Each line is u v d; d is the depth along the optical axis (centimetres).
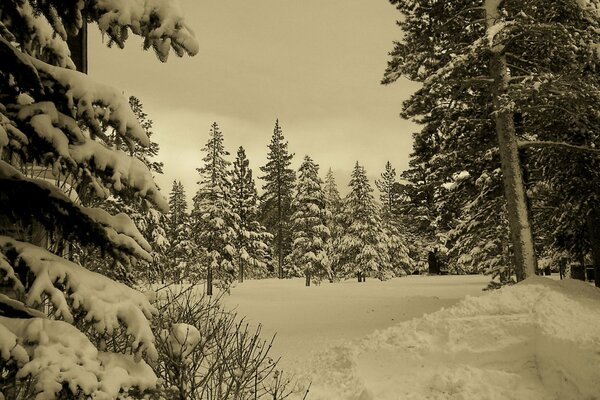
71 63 431
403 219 4803
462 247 2283
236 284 3903
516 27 1248
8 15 376
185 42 332
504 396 715
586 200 1484
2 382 279
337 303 2458
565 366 703
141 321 320
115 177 336
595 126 1307
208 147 3584
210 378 597
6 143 313
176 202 5184
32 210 349
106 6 332
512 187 1320
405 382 791
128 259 368
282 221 5494
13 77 355
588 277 2591
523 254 1285
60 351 281
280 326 1734
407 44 1555
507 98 1222
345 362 903
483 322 888
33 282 312
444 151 1658
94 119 354
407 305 2108
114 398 278
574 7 1265
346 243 4503
